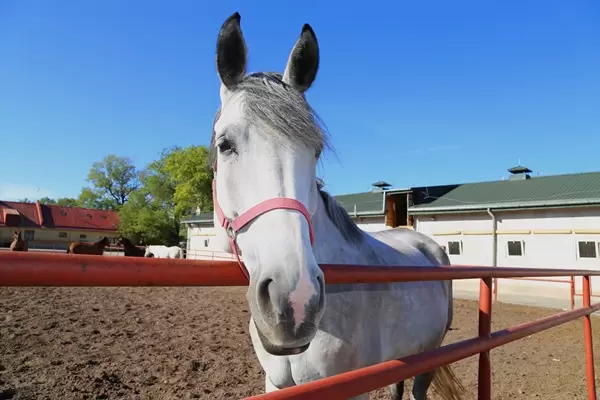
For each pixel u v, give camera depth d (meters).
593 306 3.18
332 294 1.73
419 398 2.89
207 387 4.01
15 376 3.95
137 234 43.75
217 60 1.65
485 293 1.87
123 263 0.85
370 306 1.92
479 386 1.86
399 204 19.56
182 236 41.84
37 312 7.04
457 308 10.29
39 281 0.74
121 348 5.12
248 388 4.04
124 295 10.13
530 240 14.60
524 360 5.59
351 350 1.76
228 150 1.52
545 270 2.42
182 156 41.09
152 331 6.12
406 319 2.22
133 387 3.92
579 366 5.34
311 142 1.47
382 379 1.23
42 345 5.01
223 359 4.90
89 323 6.40
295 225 1.29
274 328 1.11
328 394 1.05
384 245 2.60
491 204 15.34
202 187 40.16
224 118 1.56
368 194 23.56
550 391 4.36
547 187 16.03
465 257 16.22
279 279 1.14
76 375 4.07
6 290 9.84
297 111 1.48
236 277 1.11
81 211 50.78
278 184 1.38
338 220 2.10
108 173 61.91
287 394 0.97
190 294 11.08
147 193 48.69
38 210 47.53
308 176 1.47
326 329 1.70
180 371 4.42
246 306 9.08
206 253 27.28
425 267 1.54
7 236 44.34
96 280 0.81
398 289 2.18
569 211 13.86
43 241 44.81
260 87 1.54
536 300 12.36
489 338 1.82
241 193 1.46
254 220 1.35
